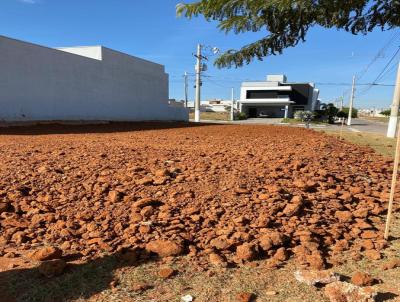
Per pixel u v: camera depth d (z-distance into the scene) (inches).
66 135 475.5
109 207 167.0
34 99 644.7
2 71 578.9
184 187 193.2
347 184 228.7
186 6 125.0
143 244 133.6
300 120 1793.8
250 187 197.8
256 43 141.3
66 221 153.4
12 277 110.8
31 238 140.0
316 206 179.6
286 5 114.7
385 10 132.0
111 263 121.0
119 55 914.7
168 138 472.1
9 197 174.9
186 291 106.2
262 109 2422.5
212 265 121.9
